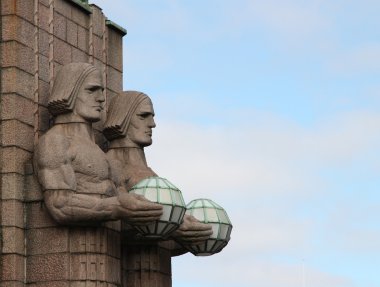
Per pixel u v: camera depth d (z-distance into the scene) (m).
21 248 37.25
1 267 36.91
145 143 42.28
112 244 38.28
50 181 36.94
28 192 37.59
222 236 41.69
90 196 36.97
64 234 37.19
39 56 39.34
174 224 37.91
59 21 40.88
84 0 43.03
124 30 45.28
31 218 37.47
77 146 37.84
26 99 38.34
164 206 37.50
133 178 41.16
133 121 42.16
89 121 38.94
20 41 38.44
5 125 37.69
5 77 38.00
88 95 38.84
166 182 38.28
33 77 38.88
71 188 37.03
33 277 37.16
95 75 39.06
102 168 38.00
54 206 36.78
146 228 37.69
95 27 43.34
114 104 42.34
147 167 42.22
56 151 37.19
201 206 41.72
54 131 38.22
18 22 38.47
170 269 43.12
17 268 36.94
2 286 36.75
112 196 38.03
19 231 37.22
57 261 37.09
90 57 42.84
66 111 38.53
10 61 38.06
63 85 38.62
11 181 37.28
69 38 41.47
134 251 41.91
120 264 39.75
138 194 37.16
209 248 41.62
